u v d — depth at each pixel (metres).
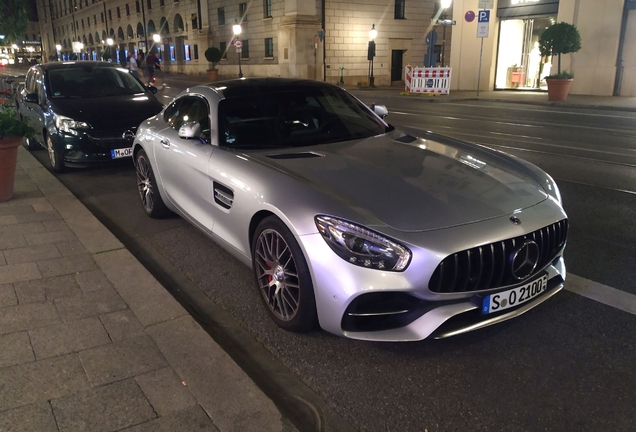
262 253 3.32
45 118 7.70
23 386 2.62
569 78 18.27
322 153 3.65
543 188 3.37
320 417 2.52
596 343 3.05
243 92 4.35
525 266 2.87
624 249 4.45
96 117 7.45
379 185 3.07
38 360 2.84
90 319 3.28
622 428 2.39
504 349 3.02
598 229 4.96
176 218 5.64
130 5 56.97
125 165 8.45
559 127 12.01
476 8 24.36
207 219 4.12
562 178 7.02
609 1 19.39
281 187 3.13
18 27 6.95
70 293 3.64
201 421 2.38
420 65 35.88
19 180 6.84
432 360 2.94
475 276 2.73
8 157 5.77
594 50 20.14
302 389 2.74
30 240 4.67
